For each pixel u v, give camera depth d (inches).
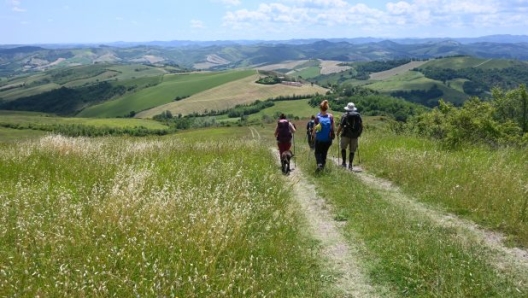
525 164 455.5
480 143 664.4
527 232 268.8
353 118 543.8
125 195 283.1
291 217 317.4
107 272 190.1
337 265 244.1
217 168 424.8
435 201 363.6
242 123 5649.6
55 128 5487.2
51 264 199.2
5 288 178.1
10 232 234.7
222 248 231.3
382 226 297.7
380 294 211.3
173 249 224.4
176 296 184.9
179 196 292.5
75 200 295.6
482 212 319.0
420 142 712.4
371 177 491.8
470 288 204.2
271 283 213.0
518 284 209.2
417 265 232.7
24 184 330.6
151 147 564.4
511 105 1311.5
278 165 609.6
